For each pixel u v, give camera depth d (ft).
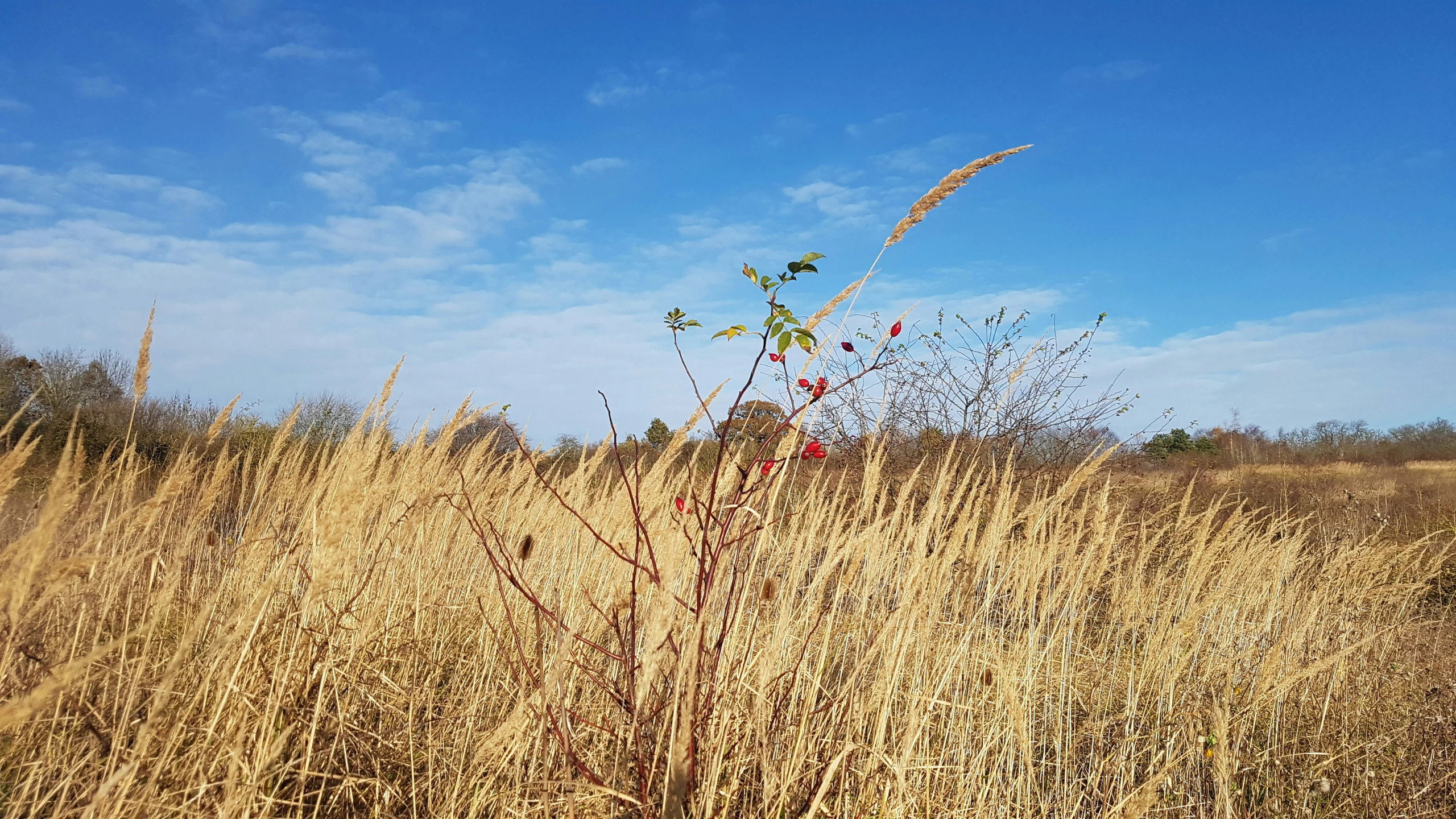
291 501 14.71
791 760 8.81
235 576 11.98
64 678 5.99
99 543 9.93
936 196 7.58
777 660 9.82
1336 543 29.94
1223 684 15.65
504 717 10.73
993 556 11.91
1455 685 17.10
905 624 9.34
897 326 8.25
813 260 7.36
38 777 8.49
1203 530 17.04
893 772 9.12
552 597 13.97
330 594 11.27
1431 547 32.37
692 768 7.91
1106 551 14.23
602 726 9.52
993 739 11.07
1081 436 29.81
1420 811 12.59
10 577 6.99
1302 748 14.80
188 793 8.40
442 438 13.85
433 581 14.64
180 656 7.04
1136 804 9.39
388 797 9.34
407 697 11.41
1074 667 14.43
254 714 9.43
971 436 27.12
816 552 13.05
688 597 9.32
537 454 18.01
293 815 8.91
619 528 11.90
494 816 9.44
